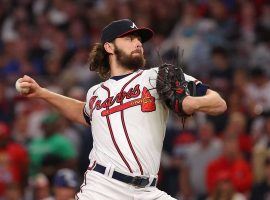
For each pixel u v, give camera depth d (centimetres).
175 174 4578
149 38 2309
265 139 4550
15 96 5750
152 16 6384
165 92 2147
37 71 6400
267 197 4212
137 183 2175
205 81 5350
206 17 6353
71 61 6347
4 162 4472
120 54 2273
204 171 4438
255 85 5356
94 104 2272
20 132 5169
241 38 6122
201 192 4441
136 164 2173
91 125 2302
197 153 4472
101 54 2345
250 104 5006
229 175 4134
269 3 6600
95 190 2195
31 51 6650
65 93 5338
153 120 2194
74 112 2431
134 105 2200
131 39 2277
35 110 5434
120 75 2277
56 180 3628
